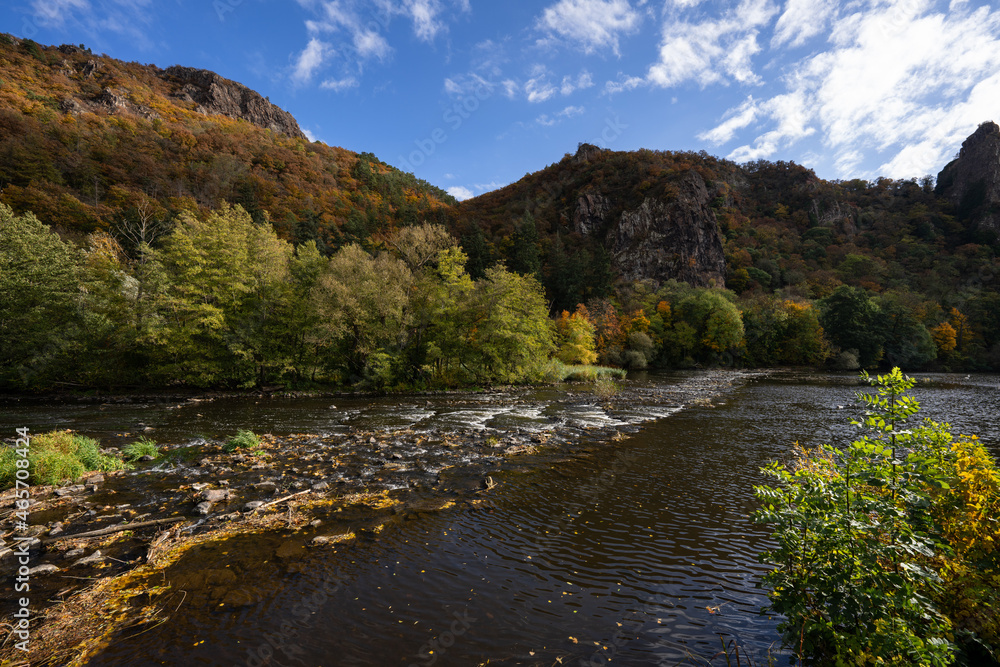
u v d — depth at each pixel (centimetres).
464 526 859
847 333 6775
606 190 12938
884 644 335
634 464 1300
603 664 476
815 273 10356
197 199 8612
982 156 12606
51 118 8638
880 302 7181
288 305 3344
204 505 921
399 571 682
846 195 16062
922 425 438
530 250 9138
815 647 444
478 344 3659
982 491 394
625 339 6962
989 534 382
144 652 489
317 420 2036
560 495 1035
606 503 988
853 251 11462
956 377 5206
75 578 648
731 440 1619
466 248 8850
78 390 2806
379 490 1056
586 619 564
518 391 3406
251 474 1172
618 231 11294
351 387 3347
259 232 3512
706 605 596
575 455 1400
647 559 733
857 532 382
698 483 1129
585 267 9312
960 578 378
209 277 3069
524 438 1639
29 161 6975
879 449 423
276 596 608
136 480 1120
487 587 641
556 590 634
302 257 3881
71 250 3303
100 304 2961
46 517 877
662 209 10938
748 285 10144
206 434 1684
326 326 3206
